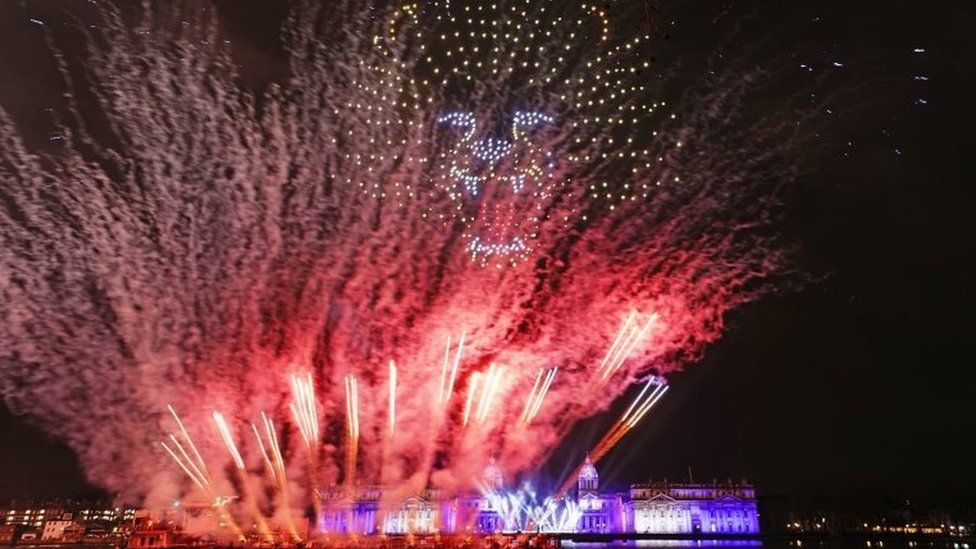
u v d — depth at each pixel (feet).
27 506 486.79
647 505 577.43
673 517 574.15
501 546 363.76
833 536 588.09
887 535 591.37
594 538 545.03
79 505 499.10
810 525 635.66
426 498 515.50
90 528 490.90
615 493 591.78
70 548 431.84
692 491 592.19
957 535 588.50
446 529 509.35
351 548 353.10
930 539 565.94
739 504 579.89
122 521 496.64
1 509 484.33
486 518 524.52
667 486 593.83
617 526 576.61
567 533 544.21
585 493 587.27
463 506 524.52
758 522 586.45
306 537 385.91
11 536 464.65
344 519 493.77
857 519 629.51
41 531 474.49
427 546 359.05
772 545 520.01
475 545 363.15
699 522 574.15
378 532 492.54
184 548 338.13
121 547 361.30
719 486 596.70
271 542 356.59
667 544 526.57
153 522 350.02
